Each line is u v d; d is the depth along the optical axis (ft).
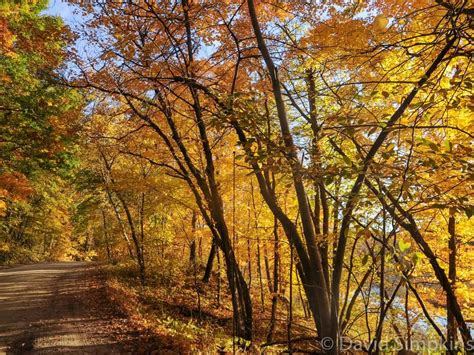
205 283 63.31
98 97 34.32
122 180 40.52
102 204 68.64
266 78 26.66
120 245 72.28
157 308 44.04
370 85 19.06
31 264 88.12
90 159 57.41
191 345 26.84
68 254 144.56
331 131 17.15
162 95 30.14
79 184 67.10
